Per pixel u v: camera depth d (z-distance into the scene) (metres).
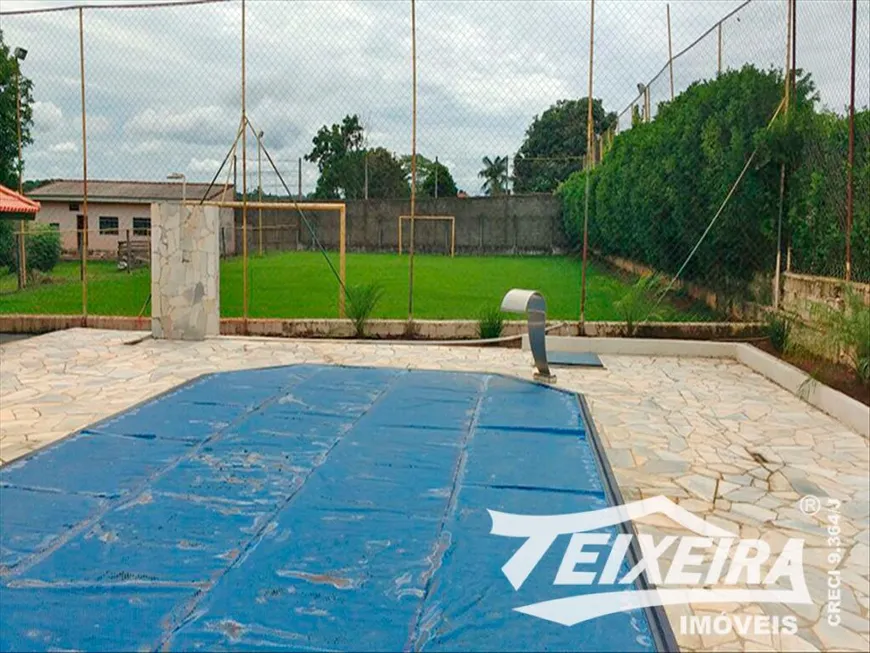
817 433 4.61
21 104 11.23
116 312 10.42
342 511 3.14
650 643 2.18
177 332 8.10
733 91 8.30
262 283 14.59
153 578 2.52
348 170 24.23
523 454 3.97
